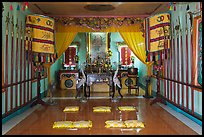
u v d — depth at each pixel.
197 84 5.01
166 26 6.87
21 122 5.20
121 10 7.78
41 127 4.78
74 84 11.33
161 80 8.20
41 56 6.85
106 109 6.48
